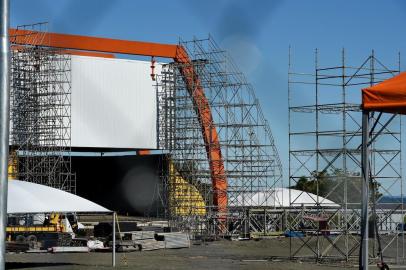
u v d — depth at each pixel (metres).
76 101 64.88
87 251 41.28
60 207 26.88
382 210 47.91
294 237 51.91
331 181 45.72
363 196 21.39
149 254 39.75
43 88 58.62
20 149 57.53
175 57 64.75
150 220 67.69
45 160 58.22
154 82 67.81
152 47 64.25
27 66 58.31
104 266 30.28
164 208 66.75
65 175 63.72
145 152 72.31
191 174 59.78
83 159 77.50
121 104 66.94
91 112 65.56
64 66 61.84
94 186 79.00
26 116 58.00
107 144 66.19
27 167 56.78
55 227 47.22
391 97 20.95
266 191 59.34
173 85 63.50
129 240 43.06
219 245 47.66
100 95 66.00
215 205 58.56
